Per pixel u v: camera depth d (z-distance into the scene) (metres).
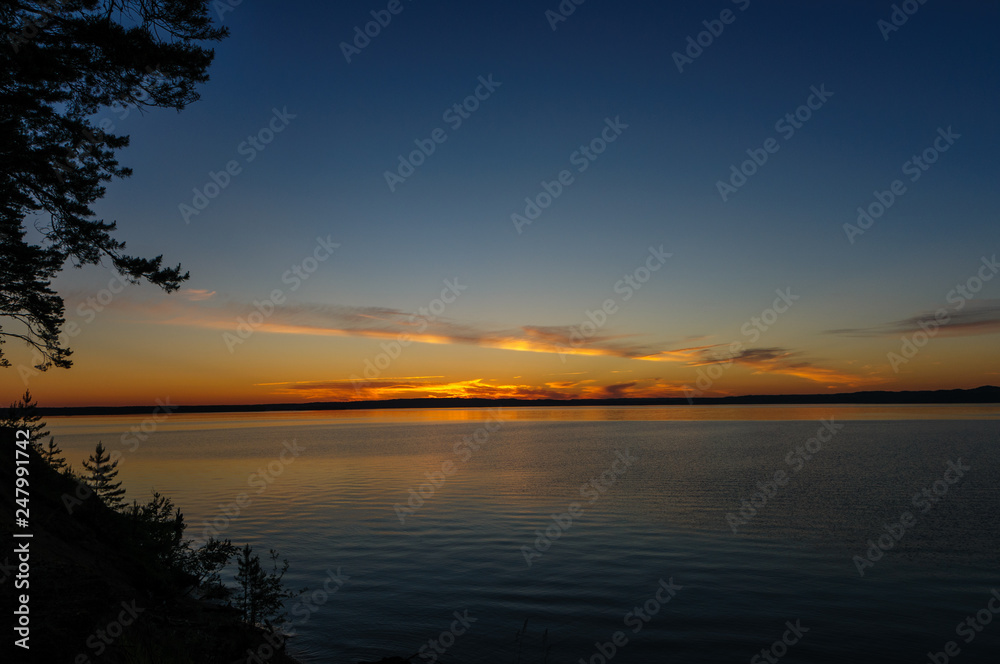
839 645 19.48
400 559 30.92
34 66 12.30
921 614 22.62
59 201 16.39
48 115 14.48
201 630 12.46
